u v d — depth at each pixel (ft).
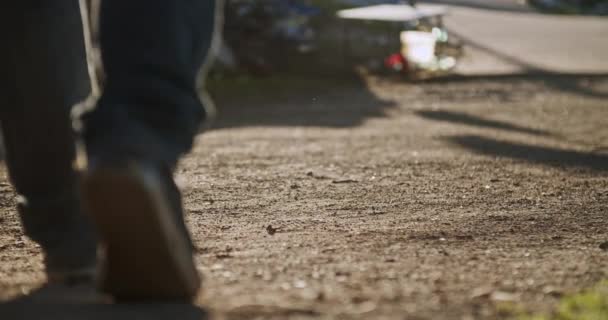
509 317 8.93
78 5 10.73
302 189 23.09
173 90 8.82
